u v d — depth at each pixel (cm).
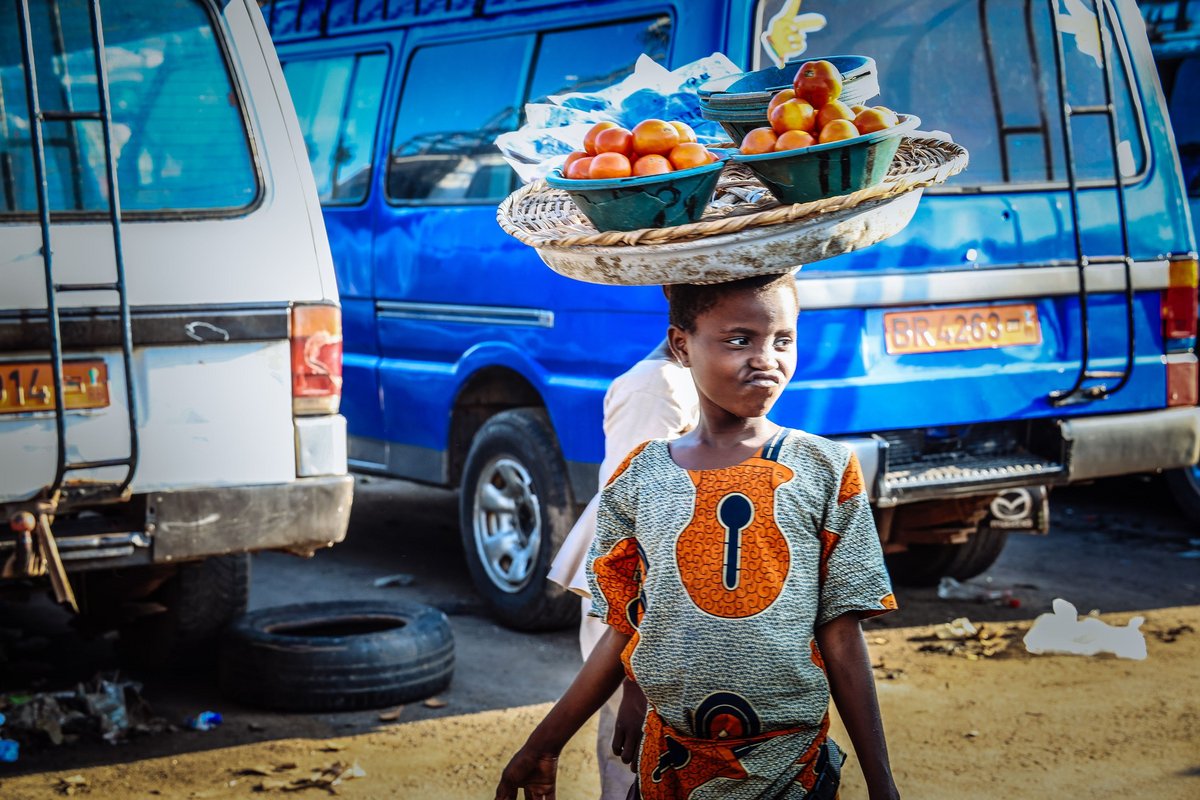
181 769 432
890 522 576
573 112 278
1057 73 537
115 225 395
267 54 459
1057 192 558
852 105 254
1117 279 565
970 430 559
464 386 609
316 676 479
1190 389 586
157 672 531
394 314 654
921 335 526
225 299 431
